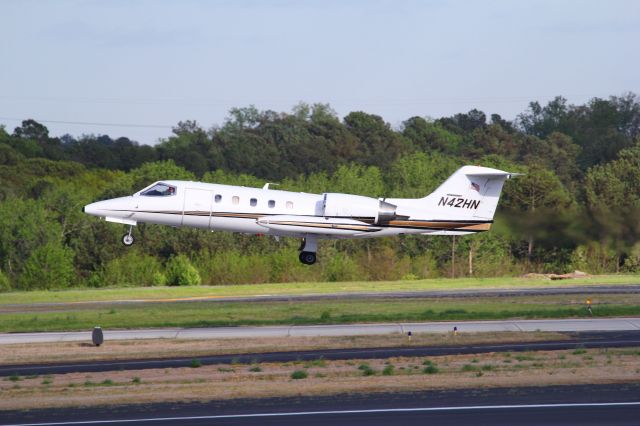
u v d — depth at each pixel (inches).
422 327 3848.4
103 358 3302.2
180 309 4608.8
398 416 2314.2
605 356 3095.5
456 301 4825.3
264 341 3558.1
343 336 3661.4
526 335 3627.0
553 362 2994.6
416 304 4670.3
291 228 5049.2
